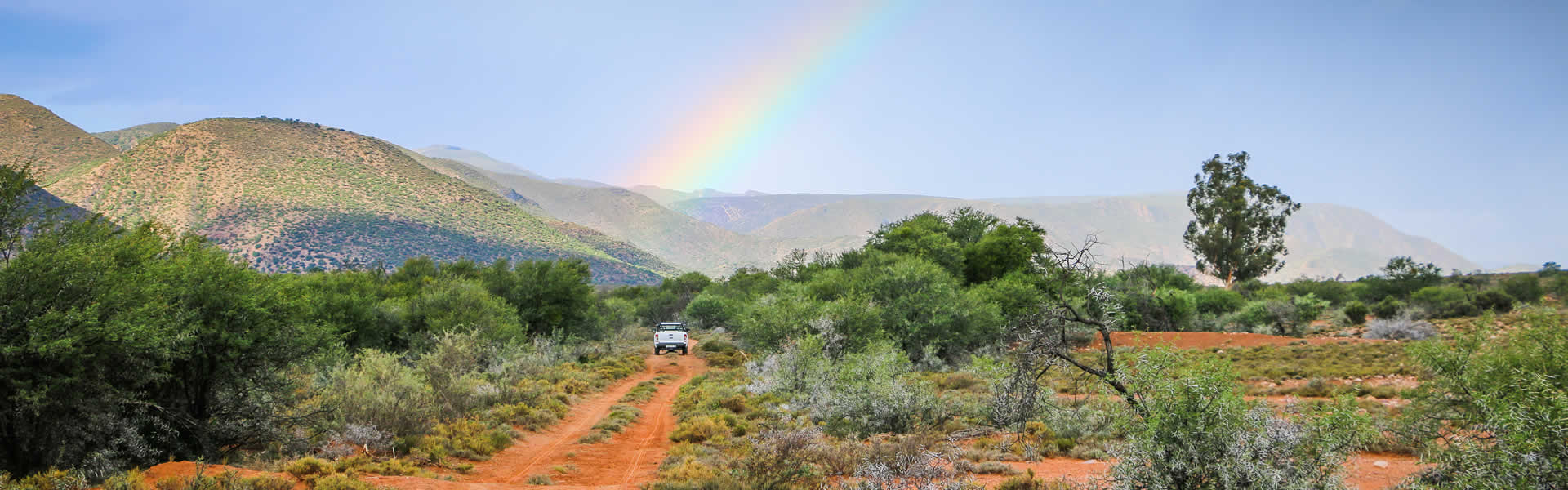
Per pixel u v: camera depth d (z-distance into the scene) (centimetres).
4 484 849
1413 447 1007
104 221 1320
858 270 4641
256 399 1277
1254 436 666
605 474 1217
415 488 1028
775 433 1109
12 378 943
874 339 2923
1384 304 5312
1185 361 717
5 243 1094
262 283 1366
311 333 1395
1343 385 1923
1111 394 803
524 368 2622
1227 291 5688
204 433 1189
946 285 3591
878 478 870
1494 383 765
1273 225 7756
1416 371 1928
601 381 2703
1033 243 5972
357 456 1180
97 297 1052
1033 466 1117
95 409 1016
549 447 1477
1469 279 7500
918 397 1532
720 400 2005
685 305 7794
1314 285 7294
